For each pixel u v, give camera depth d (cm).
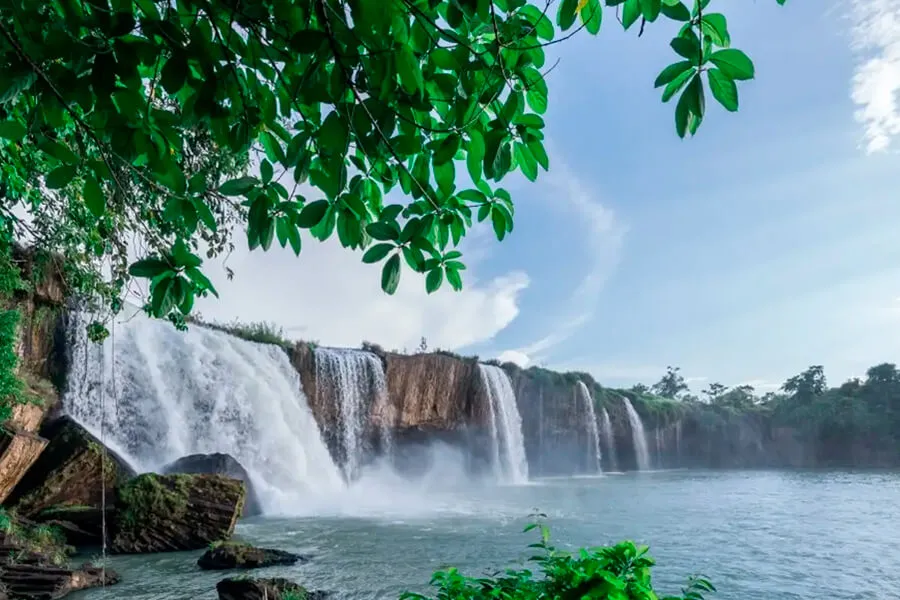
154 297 181
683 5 153
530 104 202
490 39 200
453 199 210
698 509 1992
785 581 980
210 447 2053
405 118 171
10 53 151
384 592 873
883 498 2373
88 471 1271
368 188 224
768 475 4025
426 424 3184
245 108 185
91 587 868
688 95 152
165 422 1939
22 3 153
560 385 4097
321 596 843
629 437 4603
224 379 2173
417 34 170
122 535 1134
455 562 1084
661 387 8000
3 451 1038
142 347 1966
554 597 218
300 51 153
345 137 168
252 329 2691
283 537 1367
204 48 160
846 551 1228
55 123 176
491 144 181
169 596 826
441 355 3272
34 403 1278
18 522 1074
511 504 2156
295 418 2392
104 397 1795
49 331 1667
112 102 164
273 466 2202
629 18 158
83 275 898
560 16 175
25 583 817
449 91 174
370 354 2955
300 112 191
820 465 5212
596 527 1551
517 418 3719
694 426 5194
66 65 176
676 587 938
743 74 147
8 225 706
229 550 1036
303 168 194
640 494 2597
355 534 1417
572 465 4094
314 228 194
